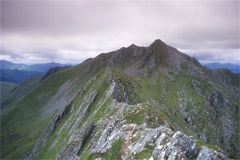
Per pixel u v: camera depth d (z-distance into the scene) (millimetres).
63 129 126312
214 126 178125
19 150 170125
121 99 106750
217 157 31844
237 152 163625
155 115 56969
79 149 61875
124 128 47281
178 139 32031
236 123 198750
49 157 101000
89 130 69188
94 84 142875
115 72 152375
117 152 40250
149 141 36344
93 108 110750
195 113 183875
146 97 154625
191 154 31594
